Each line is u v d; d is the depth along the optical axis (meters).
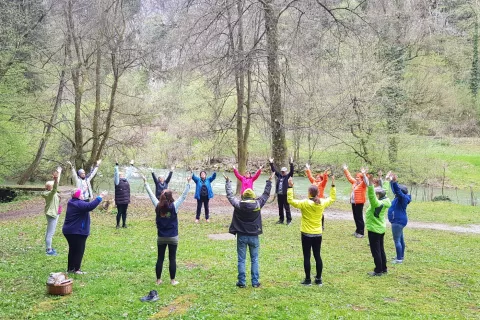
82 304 6.58
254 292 7.00
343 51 24.48
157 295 6.77
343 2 22.94
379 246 8.32
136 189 29.22
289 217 14.22
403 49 27.89
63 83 23.69
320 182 11.70
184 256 9.62
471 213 18.64
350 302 6.66
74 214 8.07
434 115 29.70
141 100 28.42
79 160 24.42
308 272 7.50
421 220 16.84
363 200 12.26
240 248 7.32
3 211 18.70
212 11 16.22
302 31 16.72
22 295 6.99
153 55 22.31
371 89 25.23
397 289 7.44
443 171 30.94
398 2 26.61
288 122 23.64
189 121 31.05
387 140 25.94
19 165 25.78
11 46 19.66
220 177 35.66
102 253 9.73
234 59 16.22
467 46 36.97
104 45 21.77
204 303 6.50
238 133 22.59
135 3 23.75
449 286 7.75
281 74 17.22
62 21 22.81
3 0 20.77
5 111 20.64
